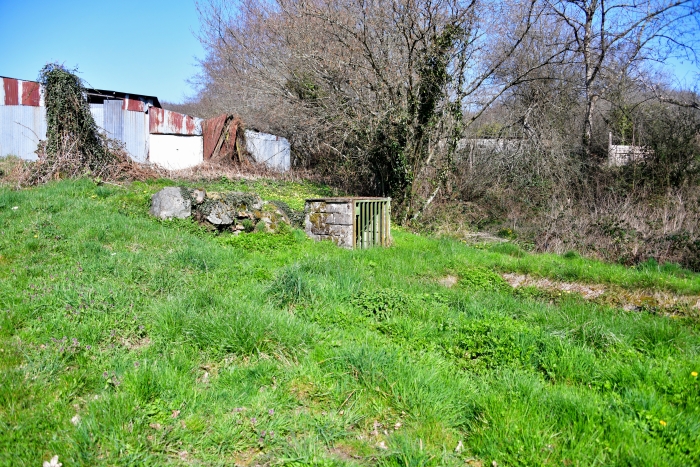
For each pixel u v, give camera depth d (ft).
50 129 40.57
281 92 64.34
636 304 24.40
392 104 46.88
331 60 52.01
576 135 58.65
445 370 14.07
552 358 14.58
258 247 29.09
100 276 20.12
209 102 102.63
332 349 14.71
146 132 53.21
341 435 11.22
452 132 47.73
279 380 13.16
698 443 10.41
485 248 38.27
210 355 14.46
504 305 21.33
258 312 16.51
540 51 60.23
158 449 10.27
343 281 21.81
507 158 55.26
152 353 14.14
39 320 15.39
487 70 50.98
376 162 50.57
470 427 11.67
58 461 9.67
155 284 19.60
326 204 33.68
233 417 11.39
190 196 31.96
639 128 52.03
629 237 36.35
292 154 67.56
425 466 10.18
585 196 47.80
